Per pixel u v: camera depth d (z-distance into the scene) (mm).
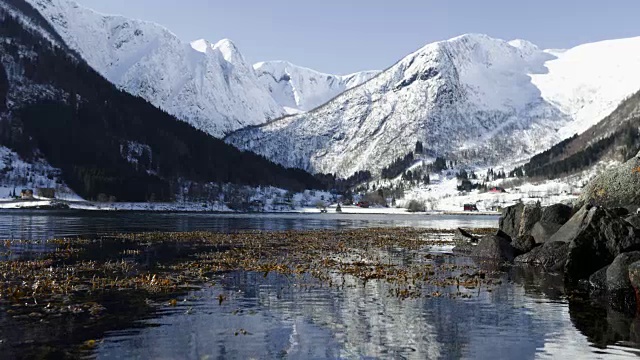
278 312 18141
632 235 25984
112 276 25281
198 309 18375
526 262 33750
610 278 22781
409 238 59312
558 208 40438
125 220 99375
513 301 20688
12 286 21844
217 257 34500
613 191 39344
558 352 14016
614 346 14602
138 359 12922
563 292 22844
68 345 13898
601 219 26797
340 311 18453
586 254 26047
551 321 17375
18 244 42188
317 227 84625
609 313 18656
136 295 20641
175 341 14477
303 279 25359
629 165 39750
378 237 60312
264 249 41344
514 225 46562
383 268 30453
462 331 15992
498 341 15000
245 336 15094
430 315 18062
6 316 16781
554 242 33500
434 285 24312
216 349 13867
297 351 13828
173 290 21891
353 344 14531
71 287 22062
